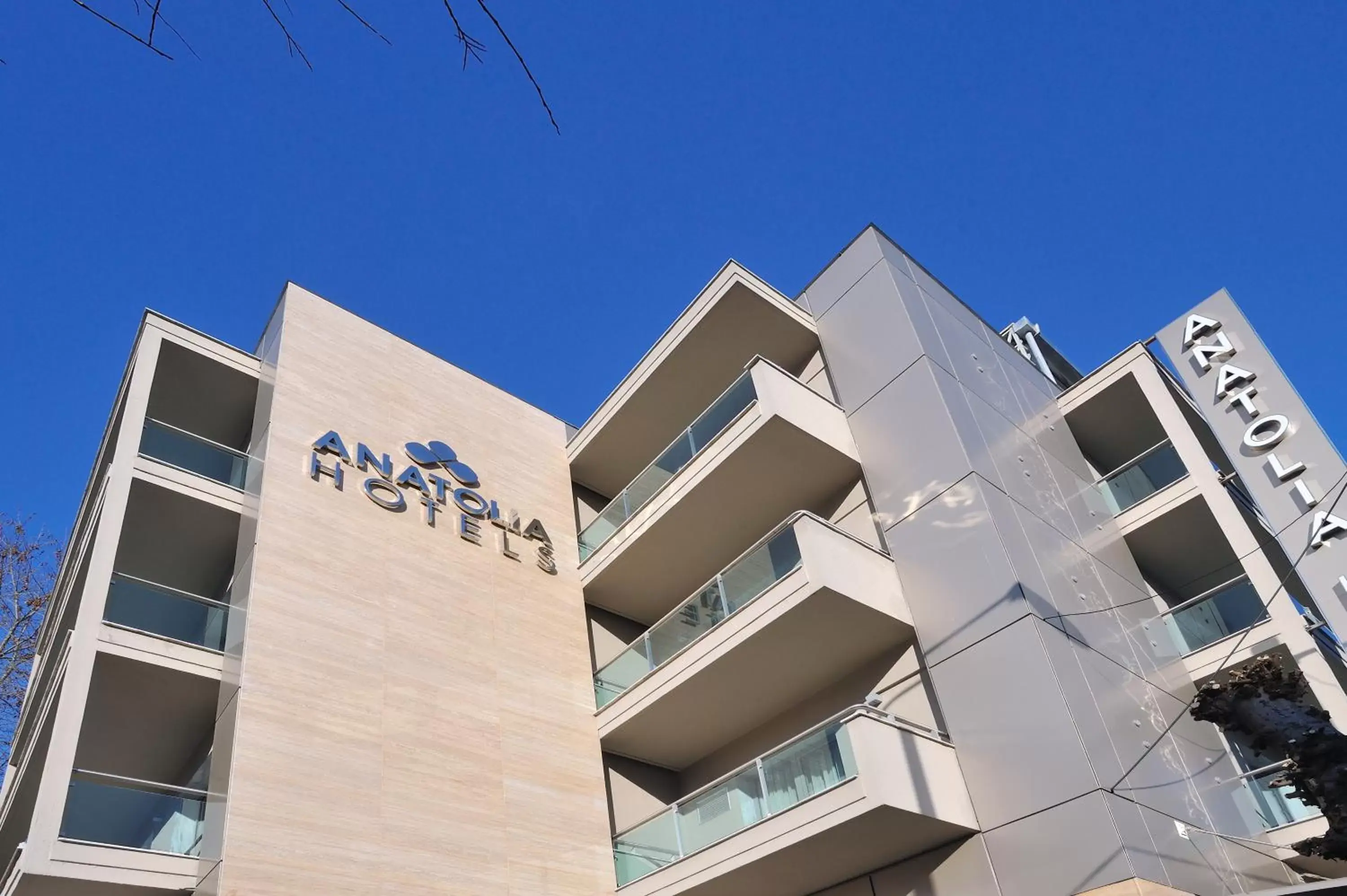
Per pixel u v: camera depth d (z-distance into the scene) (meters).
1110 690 11.80
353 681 11.95
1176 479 15.43
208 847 10.18
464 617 13.83
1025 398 16.41
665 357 16.75
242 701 10.87
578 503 17.83
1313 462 13.20
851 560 12.83
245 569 12.26
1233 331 15.02
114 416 15.03
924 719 12.16
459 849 11.49
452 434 16.22
